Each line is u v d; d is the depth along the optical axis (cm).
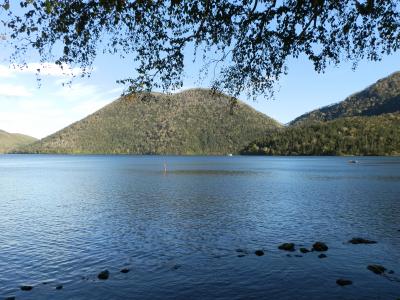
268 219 3634
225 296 1708
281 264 2155
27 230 3144
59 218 3731
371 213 3972
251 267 2108
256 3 891
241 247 2577
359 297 1673
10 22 838
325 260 2225
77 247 2578
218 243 2686
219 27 932
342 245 2600
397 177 9775
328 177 9938
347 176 10250
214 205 4653
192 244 2656
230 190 6575
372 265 2053
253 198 5384
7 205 4722
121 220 3609
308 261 2206
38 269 2095
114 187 7225
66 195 5862
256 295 1716
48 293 1742
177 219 3662
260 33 933
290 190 6550
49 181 8850
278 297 1689
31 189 6869
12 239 2814
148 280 1911
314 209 4278
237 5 900
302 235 2938
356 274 1973
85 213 4053
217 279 1922
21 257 2331
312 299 1664
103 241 2748
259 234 2978
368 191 6325
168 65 959
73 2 848
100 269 2095
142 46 944
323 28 952
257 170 13688
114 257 2333
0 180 9188
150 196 5681
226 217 3762
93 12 866
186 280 1909
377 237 2848
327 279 1905
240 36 962
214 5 903
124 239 2811
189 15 913
